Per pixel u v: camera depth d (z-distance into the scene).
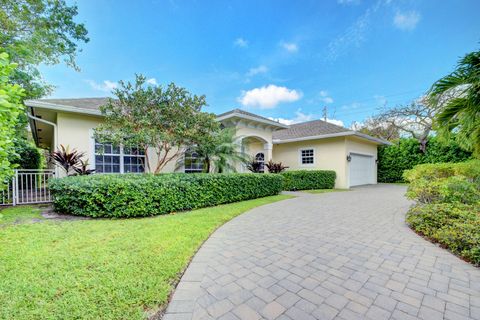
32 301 2.05
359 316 2.02
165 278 2.55
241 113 10.75
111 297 2.15
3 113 2.78
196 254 3.37
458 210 4.22
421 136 16.42
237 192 8.12
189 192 6.41
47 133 11.53
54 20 10.30
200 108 7.92
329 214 6.19
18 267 2.66
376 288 2.48
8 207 6.33
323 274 2.80
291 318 1.99
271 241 3.99
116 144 7.02
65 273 2.56
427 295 2.35
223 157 9.06
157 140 7.24
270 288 2.47
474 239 3.18
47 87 12.40
